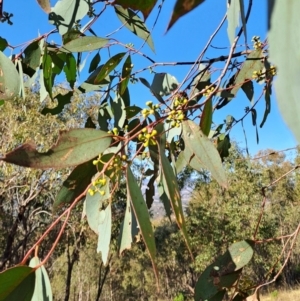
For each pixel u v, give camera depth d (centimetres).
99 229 37
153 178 46
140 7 19
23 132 270
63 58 50
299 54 9
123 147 30
